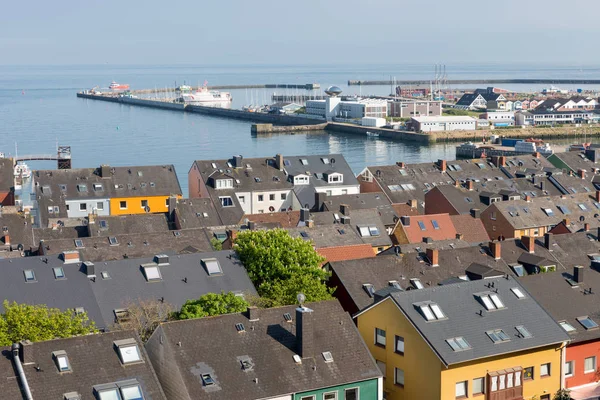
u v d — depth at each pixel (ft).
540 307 265.13
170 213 484.74
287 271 306.76
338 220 450.71
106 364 204.54
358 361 233.76
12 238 422.00
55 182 558.56
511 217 491.31
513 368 247.70
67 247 370.94
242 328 232.32
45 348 203.10
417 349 245.45
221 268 306.76
